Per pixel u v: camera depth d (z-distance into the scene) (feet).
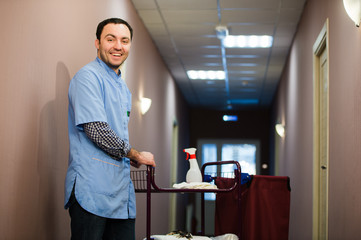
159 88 25.94
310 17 17.07
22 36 8.44
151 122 23.47
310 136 17.06
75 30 11.32
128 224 8.27
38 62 9.11
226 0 18.15
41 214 9.23
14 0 8.16
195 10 19.36
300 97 19.97
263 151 43.73
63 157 10.42
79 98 7.78
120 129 8.29
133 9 18.97
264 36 22.50
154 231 23.84
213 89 35.32
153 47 23.93
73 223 7.66
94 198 7.58
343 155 11.32
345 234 10.91
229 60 26.96
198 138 44.42
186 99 39.81
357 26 9.77
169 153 30.17
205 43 23.89
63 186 10.42
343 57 11.45
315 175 15.87
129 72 18.10
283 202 10.95
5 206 7.80
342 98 11.52
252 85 33.37
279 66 27.78
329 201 12.95
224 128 44.37
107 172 7.77
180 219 36.06
